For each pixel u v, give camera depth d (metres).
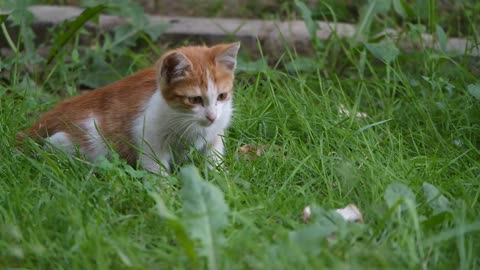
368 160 5.76
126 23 8.19
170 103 5.77
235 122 6.45
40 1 8.97
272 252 4.30
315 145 5.96
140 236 4.71
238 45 5.92
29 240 4.65
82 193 5.12
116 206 5.10
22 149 5.94
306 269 4.10
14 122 6.39
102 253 4.37
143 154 5.88
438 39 7.63
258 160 5.80
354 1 8.81
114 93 6.10
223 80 5.87
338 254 4.39
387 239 4.58
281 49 8.15
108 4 7.85
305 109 6.60
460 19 8.52
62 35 7.57
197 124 5.84
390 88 7.23
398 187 4.97
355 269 4.15
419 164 5.75
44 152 5.52
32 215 4.83
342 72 7.73
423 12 7.80
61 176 5.33
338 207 5.13
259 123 6.47
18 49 7.52
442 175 5.63
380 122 6.14
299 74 7.32
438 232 4.77
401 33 7.85
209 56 5.87
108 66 7.67
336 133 6.20
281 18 8.76
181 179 5.50
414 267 4.29
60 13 8.52
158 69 5.75
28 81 7.08
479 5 8.35
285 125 6.33
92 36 8.27
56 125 6.16
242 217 4.66
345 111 6.73
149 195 5.04
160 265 4.33
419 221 4.71
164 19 8.60
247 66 7.24
